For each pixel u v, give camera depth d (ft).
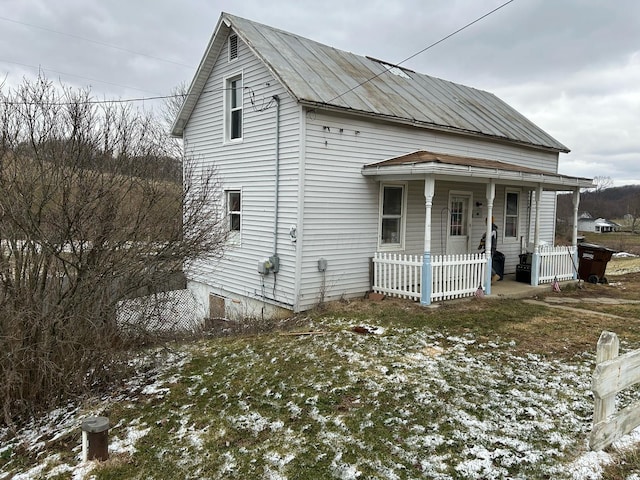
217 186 36.35
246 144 36.88
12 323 16.11
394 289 33.91
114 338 19.61
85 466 13.00
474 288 34.22
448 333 25.03
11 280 16.21
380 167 32.94
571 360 20.53
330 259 33.32
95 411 16.88
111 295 18.70
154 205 20.07
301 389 17.71
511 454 12.80
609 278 48.52
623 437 13.43
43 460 13.73
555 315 29.17
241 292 38.14
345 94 34.24
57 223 16.37
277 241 33.71
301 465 12.60
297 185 31.50
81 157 17.33
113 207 17.99
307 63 36.83
